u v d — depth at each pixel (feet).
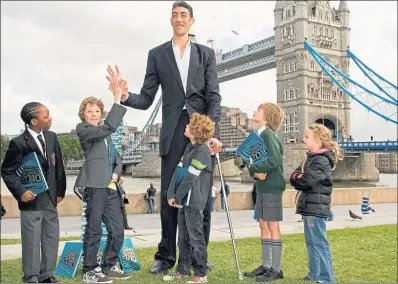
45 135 18.21
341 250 28.76
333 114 246.27
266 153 18.94
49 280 18.04
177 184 18.07
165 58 19.77
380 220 47.83
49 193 17.93
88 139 17.93
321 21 237.25
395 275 21.72
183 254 18.85
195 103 19.67
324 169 18.47
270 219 19.22
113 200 19.66
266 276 18.90
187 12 19.67
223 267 22.38
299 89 226.58
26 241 17.46
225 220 49.06
